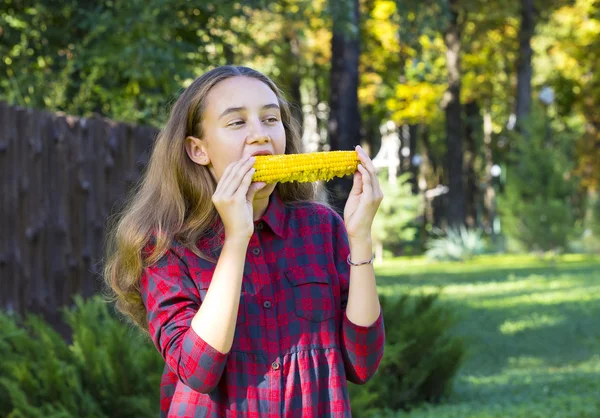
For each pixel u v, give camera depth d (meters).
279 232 2.33
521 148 24.89
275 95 2.40
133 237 2.28
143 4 10.14
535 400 6.55
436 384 6.83
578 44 31.17
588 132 32.91
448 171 29.61
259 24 16.48
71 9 10.59
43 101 9.12
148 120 10.38
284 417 2.17
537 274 19.09
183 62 11.14
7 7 10.84
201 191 2.34
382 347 2.33
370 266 2.30
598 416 5.70
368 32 26.58
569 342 10.41
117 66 10.42
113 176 7.61
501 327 11.36
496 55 32.25
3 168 6.23
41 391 4.70
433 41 17.23
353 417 5.36
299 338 2.23
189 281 2.24
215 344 2.05
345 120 16.09
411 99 31.58
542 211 24.27
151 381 4.82
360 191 2.33
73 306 6.98
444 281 18.08
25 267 6.45
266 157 2.20
